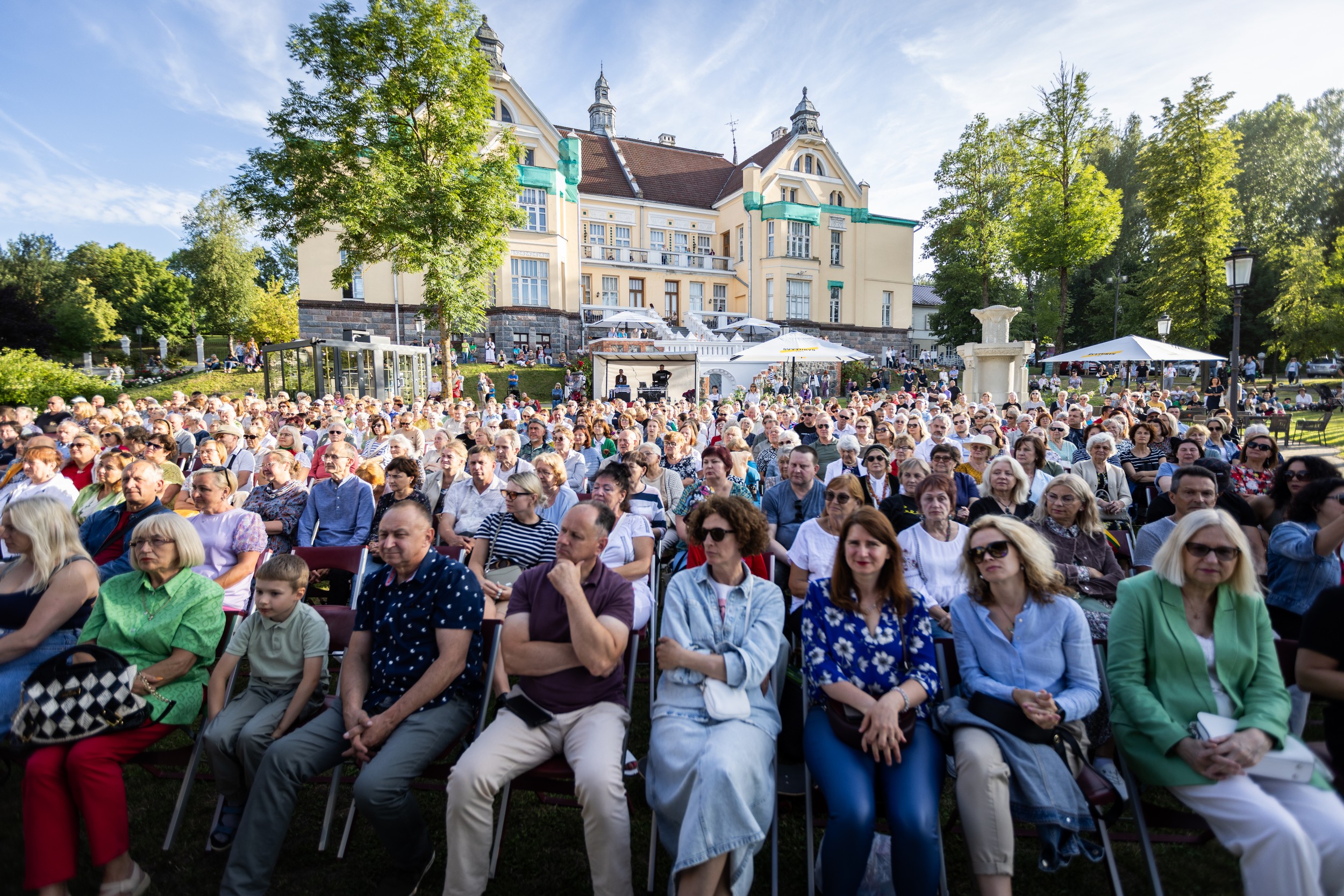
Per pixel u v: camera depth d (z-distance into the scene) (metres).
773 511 5.20
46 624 3.11
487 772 2.62
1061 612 2.89
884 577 2.96
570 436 7.57
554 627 2.97
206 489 4.23
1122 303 40.81
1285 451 13.91
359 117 19.16
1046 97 32.94
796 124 43.03
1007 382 19.94
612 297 40.06
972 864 2.50
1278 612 3.72
